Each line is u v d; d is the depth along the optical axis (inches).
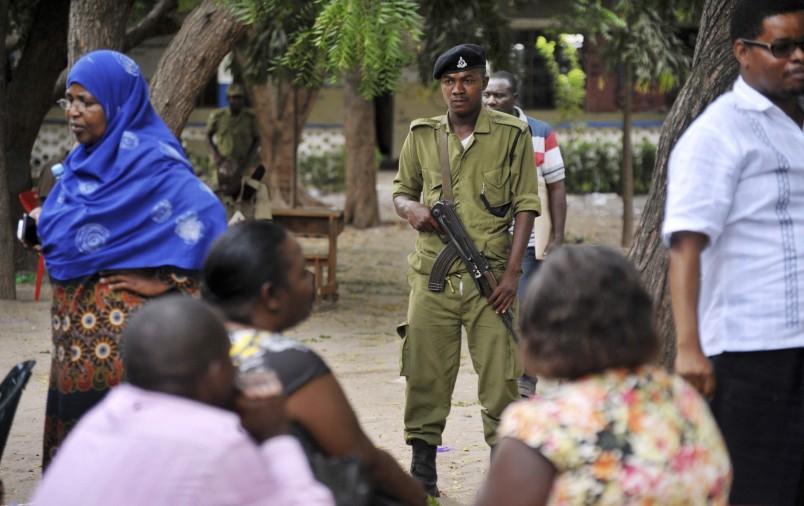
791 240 175.9
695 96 251.4
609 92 1307.8
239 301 147.2
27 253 703.1
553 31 762.8
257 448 126.3
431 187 263.6
